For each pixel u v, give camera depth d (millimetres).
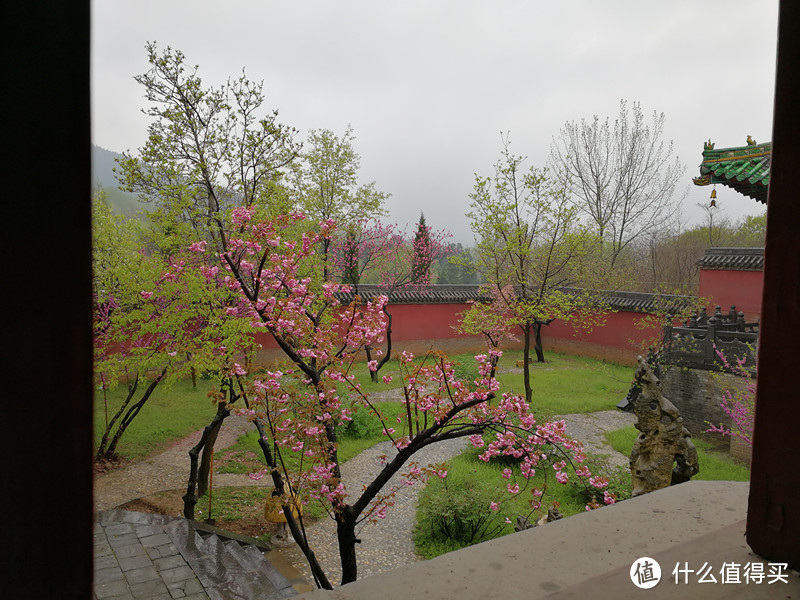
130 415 11008
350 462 11273
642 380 5664
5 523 499
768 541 1040
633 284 26719
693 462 5422
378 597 1029
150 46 9086
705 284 18406
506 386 17641
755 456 1046
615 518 1437
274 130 9945
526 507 8633
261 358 18969
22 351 493
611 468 10000
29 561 510
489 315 18297
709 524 1383
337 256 22188
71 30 496
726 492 1638
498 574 1122
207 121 9734
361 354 21578
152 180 9555
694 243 30750
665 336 15578
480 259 18219
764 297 981
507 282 21000
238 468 10750
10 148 476
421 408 5887
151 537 6078
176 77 9336
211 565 5500
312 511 8867
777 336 973
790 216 916
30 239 488
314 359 6453
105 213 13289
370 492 5691
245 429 13125
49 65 487
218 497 9344
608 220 29562
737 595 937
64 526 523
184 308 9406
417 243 25578
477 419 6543
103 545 5855
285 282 6875
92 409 530
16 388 494
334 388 6152
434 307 24328
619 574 1066
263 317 6234
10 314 487
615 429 13406
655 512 1476
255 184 10445
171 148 9492
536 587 1062
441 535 8000
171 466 10742
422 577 1108
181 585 5070
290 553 7602
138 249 11336
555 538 1307
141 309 9602
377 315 6559
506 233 16859
